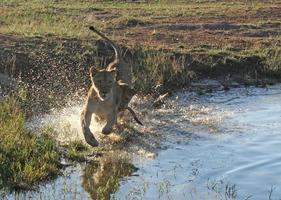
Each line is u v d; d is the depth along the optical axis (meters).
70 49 19.52
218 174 12.28
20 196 11.00
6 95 15.97
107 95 13.40
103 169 12.45
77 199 11.02
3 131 13.14
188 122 15.69
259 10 32.06
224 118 16.12
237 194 11.33
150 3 35.62
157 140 14.27
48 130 13.96
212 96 18.36
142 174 12.28
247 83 19.75
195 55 20.89
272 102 17.86
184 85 19.00
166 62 19.42
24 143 12.84
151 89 18.09
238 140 14.34
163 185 11.68
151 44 21.91
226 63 20.69
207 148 13.79
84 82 17.84
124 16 29.14
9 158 12.16
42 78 17.62
